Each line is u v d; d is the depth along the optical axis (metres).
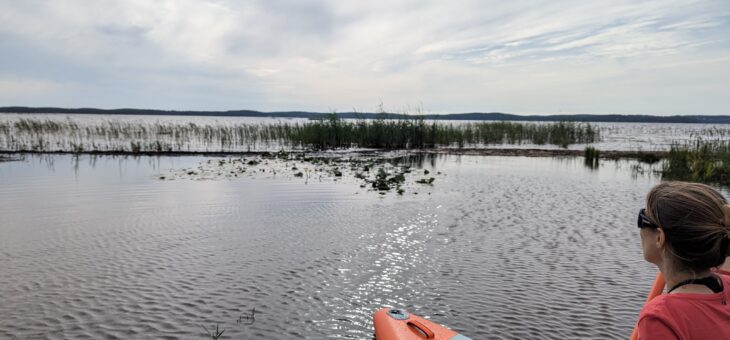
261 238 7.89
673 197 1.46
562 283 5.75
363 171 17.56
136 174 16.22
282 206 10.68
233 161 21.06
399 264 6.51
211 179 15.12
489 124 37.69
